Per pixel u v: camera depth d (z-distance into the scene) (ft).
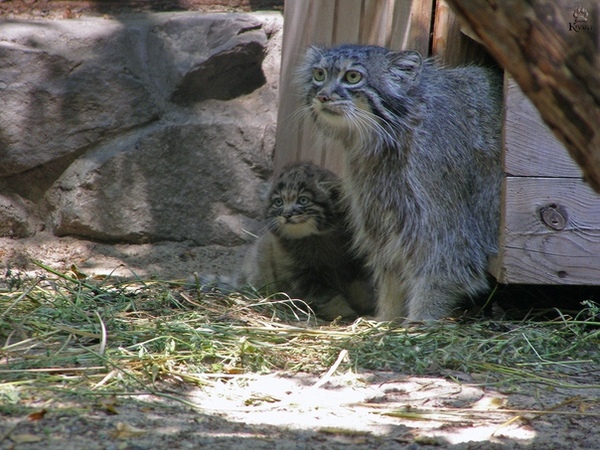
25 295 30.09
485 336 29.58
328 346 28.02
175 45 43.42
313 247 36.37
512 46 14.40
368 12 37.91
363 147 32.73
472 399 24.23
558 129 14.89
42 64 41.86
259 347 27.27
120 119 42.60
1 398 21.81
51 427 19.99
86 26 43.39
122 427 20.17
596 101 14.23
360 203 33.71
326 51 33.30
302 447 19.80
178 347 26.68
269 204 36.96
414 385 25.21
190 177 43.16
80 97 42.22
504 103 30.07
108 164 42.34
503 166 30.12
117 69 42.52
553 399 24.49
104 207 42.60
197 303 32.27
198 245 43.52
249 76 44.73
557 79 14.28
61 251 41.98
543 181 30.01
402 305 33.99
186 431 20.38
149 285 34.22
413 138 32.22
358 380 25.35
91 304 30.71
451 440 21.13
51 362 24.62
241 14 45.24
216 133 43.11
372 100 31.89
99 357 24.85
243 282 37.99
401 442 20.71
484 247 32.68
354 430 21.30
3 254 40.98
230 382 24.75
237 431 20.75
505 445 20.81
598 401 24.29
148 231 43.09
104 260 41.50
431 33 36.40
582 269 30.19
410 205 32.45
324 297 36.22
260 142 43.50
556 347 28.86
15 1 46.01
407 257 32.94
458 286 32.55
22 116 41.73
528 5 13.93
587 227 30.07
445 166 32.22
